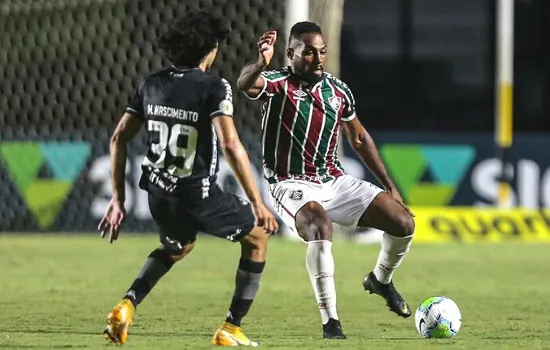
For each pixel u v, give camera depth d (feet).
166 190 68.85
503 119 190.60
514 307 99.86
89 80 187.93
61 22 188.65
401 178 169.89
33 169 173.27
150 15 185.88
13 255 146.20
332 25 174.09
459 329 83.10
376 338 77.71
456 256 149.28
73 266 134.41
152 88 69.31
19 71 188.96
